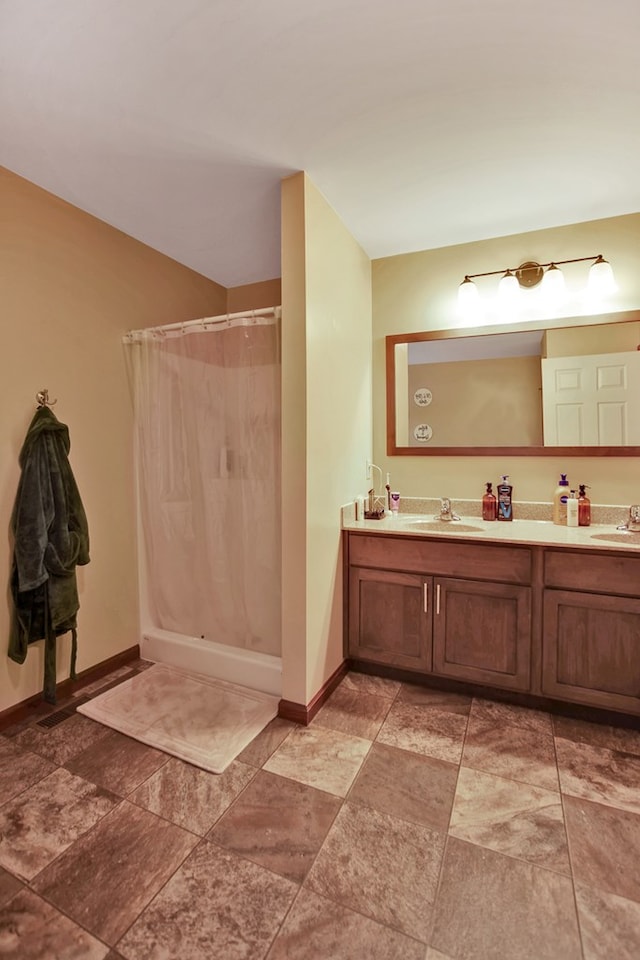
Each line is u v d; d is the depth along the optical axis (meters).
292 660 1.99
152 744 1.82
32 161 1.86
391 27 1.27
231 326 2.21
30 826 1.42
